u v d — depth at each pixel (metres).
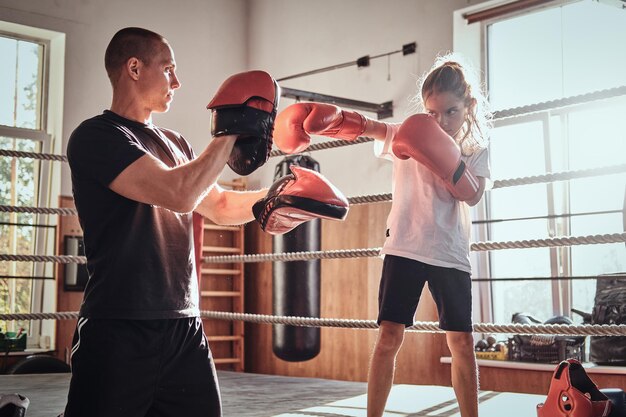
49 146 6.00
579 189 4.89
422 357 5.30
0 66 5.90
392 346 1.92
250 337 6.77
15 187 5.85
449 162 1.82
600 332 2.19
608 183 4.74
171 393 1.44
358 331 5.86
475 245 2.51
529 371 4.68
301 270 4.23
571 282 4.92
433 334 5.25
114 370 1.36
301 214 1.51
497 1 5.16
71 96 5.97
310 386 3.18
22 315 2.99
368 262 5.82
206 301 6.58
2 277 5.33
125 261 1.41
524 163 5.16
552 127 5.02
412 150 1.83
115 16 6.27
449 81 1.95
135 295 1.40
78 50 6.04
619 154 4.68
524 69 5.19
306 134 1.93
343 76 6.17
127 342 1.38
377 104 5.73
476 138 2.02
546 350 4.66
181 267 1.49
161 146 1.54
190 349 1.48
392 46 5.79
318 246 4.25
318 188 1.50
